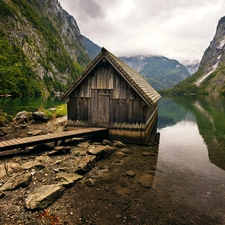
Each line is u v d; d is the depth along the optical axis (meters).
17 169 6.98
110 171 7.95
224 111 34.53
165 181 7.27
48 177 6.83
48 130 14.78
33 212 4.97
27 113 18.39
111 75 11.92
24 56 121.94
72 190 6.23
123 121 11.88
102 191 6.28
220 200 6.05
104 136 12.23
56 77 145.88
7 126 15.66
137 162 9.14
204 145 13.08
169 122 23.19
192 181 7.39
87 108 12.68
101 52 11.59
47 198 5.30
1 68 76.12
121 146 11.16
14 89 69.44
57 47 180.62
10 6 148.62
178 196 6.20
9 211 4.94
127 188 6.57
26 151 9.38
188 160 9.91
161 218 5.07
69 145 10.80
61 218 4.85
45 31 176.50
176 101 68.12
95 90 12.38
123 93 11.73
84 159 8.16
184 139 14.80
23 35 139.00
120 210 5.32
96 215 5.05
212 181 7.44
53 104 41.50
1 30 118.62
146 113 11.59
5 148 8.02
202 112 33.44
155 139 14.41
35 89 92.62
